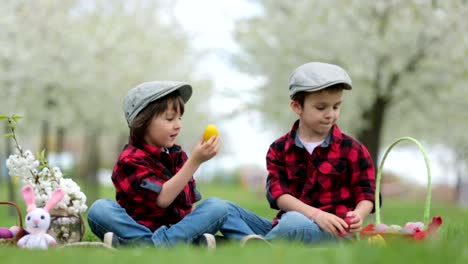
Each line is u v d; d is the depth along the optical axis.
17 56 17.44
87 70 18.80
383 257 2.86
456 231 4.66
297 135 4.91
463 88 15.46
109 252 3.40
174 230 4.34
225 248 3.56
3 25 17.75
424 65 15.22
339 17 15.01
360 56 14.74
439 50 15.05
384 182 45.62
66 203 4.52
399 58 14.88
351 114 15.60
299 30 15.37
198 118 27.59
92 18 20.62
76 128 20.83
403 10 14.95
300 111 4.83
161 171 4.62
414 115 16.89
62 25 18.80
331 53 15.12
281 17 16.03
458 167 34.44
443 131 17.61
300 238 4.43
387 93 15.12
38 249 3.72
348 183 4.85
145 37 21.62
